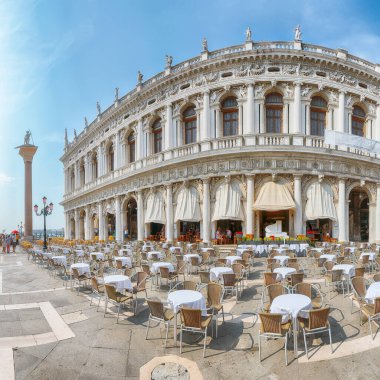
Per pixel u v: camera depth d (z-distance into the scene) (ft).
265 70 86.63
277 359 21.66
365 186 89.81
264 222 86.99
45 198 96.94
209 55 92.99
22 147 162.09
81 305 34.73
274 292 28.68
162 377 19.75
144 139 108.68
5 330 27.32
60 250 76.18
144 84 110.32
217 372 20.26
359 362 20.90
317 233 87.30
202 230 86.48
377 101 96.17
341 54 92.22
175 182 92.43
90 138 149.38
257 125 86.07
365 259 47.78
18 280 49.52
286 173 80.48
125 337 25.72
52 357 22.34
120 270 51.75
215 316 26.08
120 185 114.42
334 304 32.96
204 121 90.43
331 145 84.58
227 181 82.43
